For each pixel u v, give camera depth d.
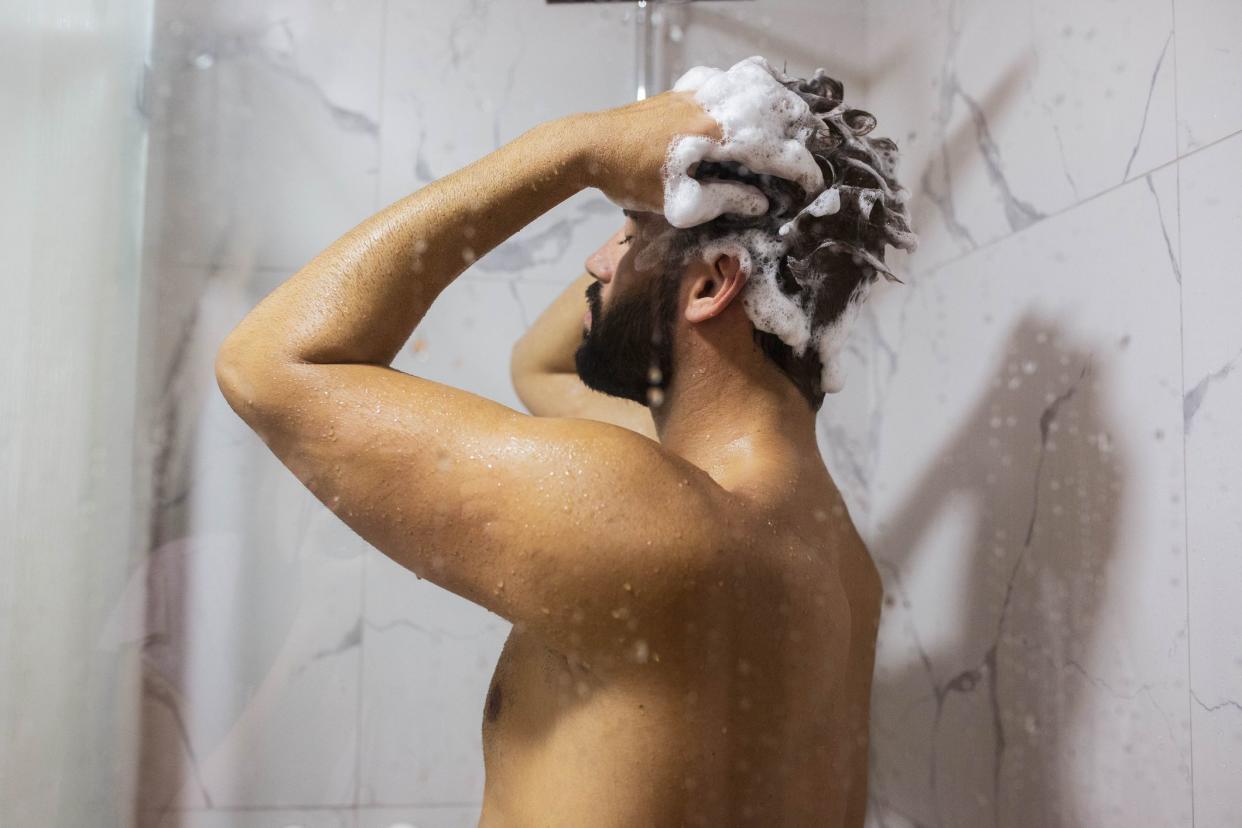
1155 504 0.60
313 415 0.53
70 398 0.89
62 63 0.86
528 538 0.49
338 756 1.03
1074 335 0.68
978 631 0.79
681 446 0.63
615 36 1.06
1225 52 0.55
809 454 0.64
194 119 1.03
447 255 0.58
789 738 0.56
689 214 0.58
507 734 0.59
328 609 1.03
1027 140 0.74
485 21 1.06
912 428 0.90
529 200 0.59
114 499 0.95
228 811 1.00
